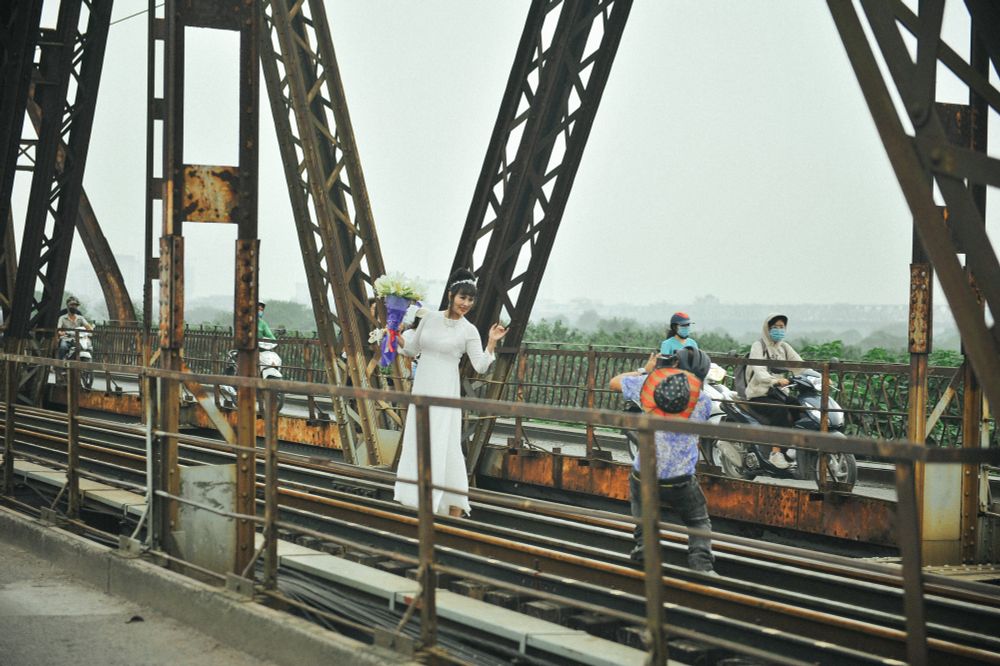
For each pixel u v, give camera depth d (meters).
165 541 6.59
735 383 10.58
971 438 7.39
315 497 9.27
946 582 4.04
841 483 8.88
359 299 11.12
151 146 7.90
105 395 17.17
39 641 5.55
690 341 7.53
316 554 7.27
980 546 7.59
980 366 3.51
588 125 9.48
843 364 11.73
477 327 10.05
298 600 6.31
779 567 6.70
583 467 10.36
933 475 7.46
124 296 22.02
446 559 7.09
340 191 10.91
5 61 11.64
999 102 4.15
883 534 8.21
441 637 5.64
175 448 6.61
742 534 9.67
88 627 5.86
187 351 21.41
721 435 3.53
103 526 9.16
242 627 5.48
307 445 13.40
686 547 7.09
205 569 6.29
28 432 12.22
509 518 9.13
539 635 5.29
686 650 5.25
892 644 5.11
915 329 7.27
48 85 13.19
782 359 10.63
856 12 3.74
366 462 10.83
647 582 3.83
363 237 10.89
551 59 9.57
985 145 7.05
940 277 3.57
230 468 6.66
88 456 11.07
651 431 3.77
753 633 5.28
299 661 5.08
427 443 4.77
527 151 9.73
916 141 3.62
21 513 8.43
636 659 4.87
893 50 3.66
